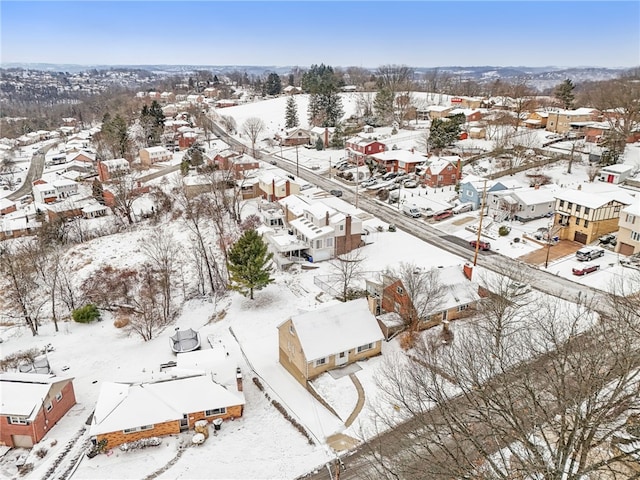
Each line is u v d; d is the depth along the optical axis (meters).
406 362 39.84
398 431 28.92
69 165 132.38
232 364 41.16
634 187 75.31
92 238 83.19
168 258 63.78
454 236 66.25
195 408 36.03
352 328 41.19
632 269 53.06
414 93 169.25
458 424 22.28
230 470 31.70
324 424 35.06
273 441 34.25
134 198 94.12
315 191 86.94
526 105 115.00
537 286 50.66
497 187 73.75
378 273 53.28
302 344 39.16
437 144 99.25
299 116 160.62
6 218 98.75
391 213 76.25
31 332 55.62
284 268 60.25
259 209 80.12
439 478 21.58
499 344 31.45
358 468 30.38
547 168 87.75
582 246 60.66
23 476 33.06
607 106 111.06
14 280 57.28
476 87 196.75
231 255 53.25
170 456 33.75
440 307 43.47
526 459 21.42
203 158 110.56
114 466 33.09
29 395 37.16
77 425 38.62
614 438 22.06
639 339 26.53
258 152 122.25
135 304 59.28
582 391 20.33
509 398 21.66
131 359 47.69
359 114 145.38
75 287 64.56
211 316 54.62
